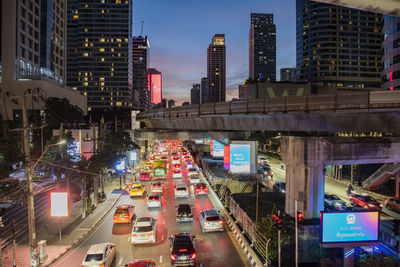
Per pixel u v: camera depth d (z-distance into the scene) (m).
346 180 46.38
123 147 51.00
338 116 26.67
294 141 23.92
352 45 156.12
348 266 15.92
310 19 160.38
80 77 183.12
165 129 61.28
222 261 17.06
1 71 76.88
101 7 183.50
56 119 60.72
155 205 29.06
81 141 43.94
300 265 18.44
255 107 31.77
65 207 20.06
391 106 22.17
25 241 21.28
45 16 95.56
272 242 17.55
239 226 22.83
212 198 33.09
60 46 109.00
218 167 56.72
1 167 35.84
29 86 75.81
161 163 45.94
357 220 15.48
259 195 32.78
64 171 31.38
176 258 16.02
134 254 18.22
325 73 155.50
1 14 78.25
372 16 157.62
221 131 49.69
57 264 17.19
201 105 40.72
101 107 182.88
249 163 44.97
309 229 19.02
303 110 27.12
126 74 184.25
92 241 20.73
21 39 82.81
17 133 35.94
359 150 23.75
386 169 36.00
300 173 23.61
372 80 156.88
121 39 184.00
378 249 19.33
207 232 21.98
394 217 27.52
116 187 40.06
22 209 28.28
